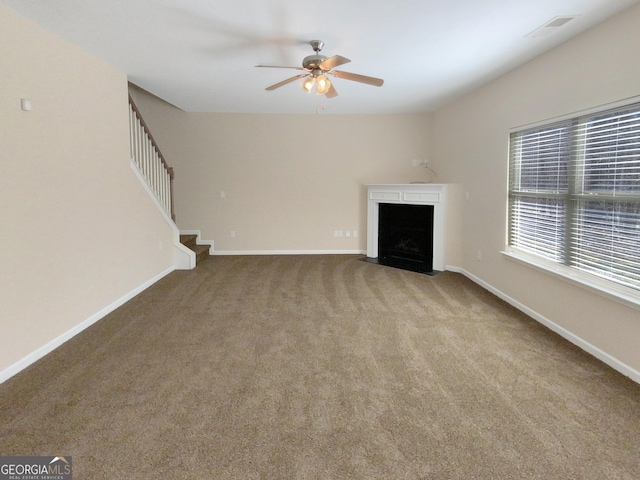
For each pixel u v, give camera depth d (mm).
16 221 2777
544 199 3791
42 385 2596
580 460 1881
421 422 2197
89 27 3082
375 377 2713
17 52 2803
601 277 3016
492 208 4766
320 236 7203
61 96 3293
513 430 2115
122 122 4367
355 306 4262
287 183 7062
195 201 7016
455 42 3426
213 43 3463
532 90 3883
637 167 2705
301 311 4098
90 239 3719
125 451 1960
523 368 2830
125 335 3457
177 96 5555
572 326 3287
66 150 3354
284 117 6934
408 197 6207
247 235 7133
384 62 3969
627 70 2709
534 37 3273
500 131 4535
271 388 2570
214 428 2148
